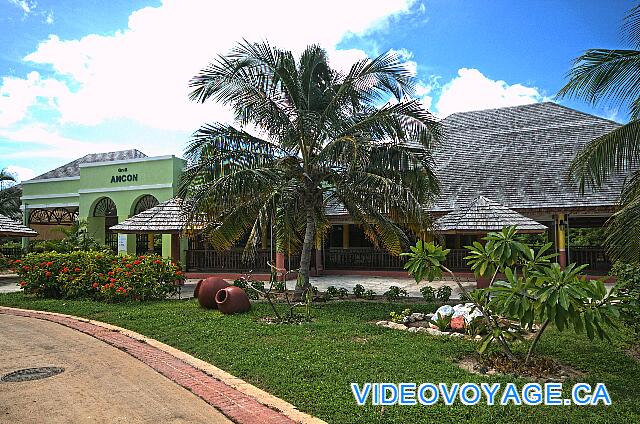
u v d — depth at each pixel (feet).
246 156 40.78
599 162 27.81
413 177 40.81
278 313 35.63
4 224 75.31
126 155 102.12
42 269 44.78
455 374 20.11
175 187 78.13
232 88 39.52
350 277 71.10
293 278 67.72
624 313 19.92
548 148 71.72
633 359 22.90
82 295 44.93
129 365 23.34
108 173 82.64
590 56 26.55
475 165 72.90
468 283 60.23
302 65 42.01
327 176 43.11
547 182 64.44
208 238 40.60
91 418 16.72
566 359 22.67
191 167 40.91
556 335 27.86
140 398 18.63
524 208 61.41
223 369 21.76
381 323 32.50
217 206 37.76
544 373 20.67
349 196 40.60
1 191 117.50
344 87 40.45
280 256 65.41
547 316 19.07
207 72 39.24
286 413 16.46
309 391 18.22
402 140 40.16
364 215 43.24
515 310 19.89
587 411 16.39
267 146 42.11
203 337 27.66
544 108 82.23
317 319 33.58
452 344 25.52
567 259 62.49
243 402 17.79
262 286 45.06
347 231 81.82
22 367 23.15
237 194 37.19
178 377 20.99
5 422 16.40
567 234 62.90
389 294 43.80
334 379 19.57
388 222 41.75
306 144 41.65
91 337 29.66
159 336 28.73
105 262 45.96
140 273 42.63
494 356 23.00
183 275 48.03
